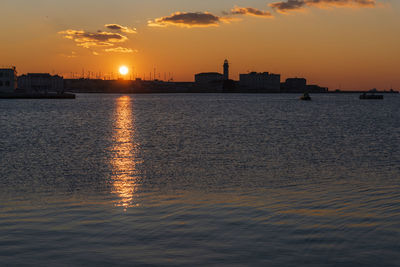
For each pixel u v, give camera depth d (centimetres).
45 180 2872
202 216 1831
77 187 2617
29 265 1284
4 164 3609
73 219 1800
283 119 10288
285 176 2998
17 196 2334
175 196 2312
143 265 1286
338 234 1549
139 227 1669
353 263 1287
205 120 9900
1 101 19862
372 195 2280
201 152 4397
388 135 6356
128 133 6706
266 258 1332
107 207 2039
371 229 1603
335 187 2553
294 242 1470
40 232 1605
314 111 14375
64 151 4488
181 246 1445
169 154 4250
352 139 5762
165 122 9219
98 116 11212
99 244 1469
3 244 1463
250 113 13000
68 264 1292
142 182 2792
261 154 4231
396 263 1284
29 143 5244
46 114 11650
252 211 1912
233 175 3052
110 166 3509
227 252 1385
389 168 3347
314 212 1883
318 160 3816
